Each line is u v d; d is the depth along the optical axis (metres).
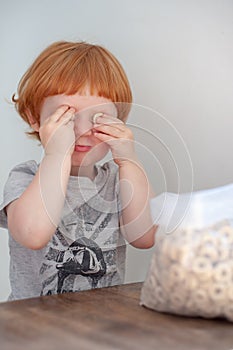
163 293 0.73
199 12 1.21
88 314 0.72
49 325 0.66
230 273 0.70
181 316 0.73
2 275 1.44
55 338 0.61
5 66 1.39
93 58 1.10
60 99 1.06
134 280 1.25
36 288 1.13
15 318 0.69
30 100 1.12
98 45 1.23
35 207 0.97
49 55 1.11
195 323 0.70
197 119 1.22
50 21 1.34
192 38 1.21
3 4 1.37
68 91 1.05
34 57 1.35
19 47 1.37
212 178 1.20
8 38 1.38
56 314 0.72
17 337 0.61
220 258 0.71
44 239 0.98
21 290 1.14
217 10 1.19
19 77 1.37
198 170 1.22
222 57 1.19
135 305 0.79
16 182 1.09
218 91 1.20
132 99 1.25
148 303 0.76
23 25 1.37
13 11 1.37
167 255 0.73
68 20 1.33
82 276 1.09
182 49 1.22
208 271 0.70
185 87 1.23
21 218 0.97
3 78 1.40
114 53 1.30
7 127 1.41
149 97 1.26
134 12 1.27
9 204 1.04
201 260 0.71
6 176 1.42
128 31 1.28
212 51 1.20
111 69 1.11
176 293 0.72
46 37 1.34
